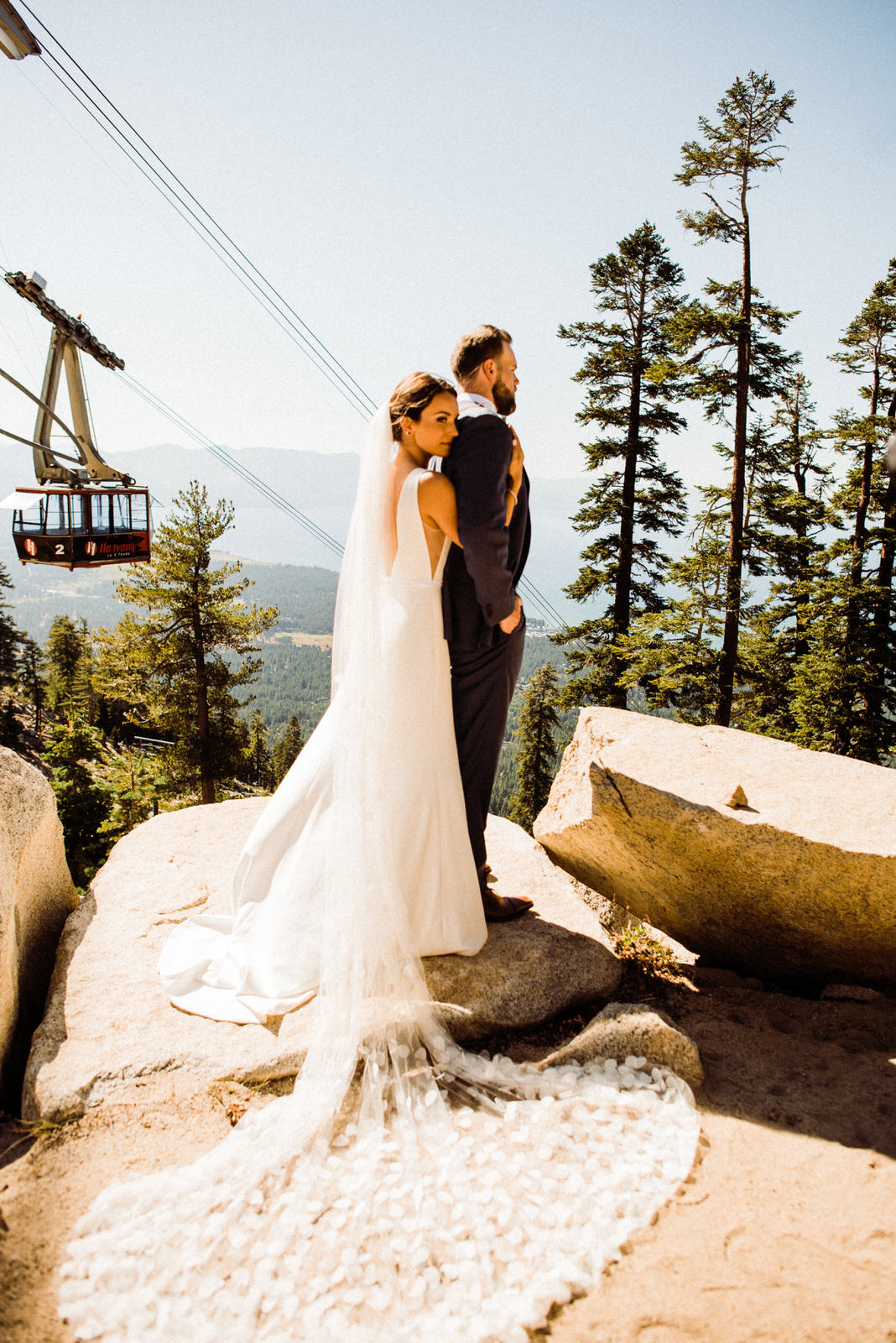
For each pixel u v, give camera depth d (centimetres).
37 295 2041
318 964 269
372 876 257
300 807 288
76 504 2102
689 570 1909
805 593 2192
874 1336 163
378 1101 233
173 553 2327
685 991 322
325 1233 190
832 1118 234
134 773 2617
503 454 251
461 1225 193
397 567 273
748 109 1781
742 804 317
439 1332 164
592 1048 259
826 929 312
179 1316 167
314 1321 167
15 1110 244
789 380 1984
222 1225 190
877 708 2166
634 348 2366
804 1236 190
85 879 2959
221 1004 266
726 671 1928
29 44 1524
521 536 288
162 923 317
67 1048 244
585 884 454
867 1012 301
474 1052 271
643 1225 193
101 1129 221
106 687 2425
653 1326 167
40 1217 192
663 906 378
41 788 336
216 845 393
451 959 291
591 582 2406
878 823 304
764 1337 163
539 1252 185
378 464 267
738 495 1919
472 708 291
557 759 4091
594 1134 224
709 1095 247
